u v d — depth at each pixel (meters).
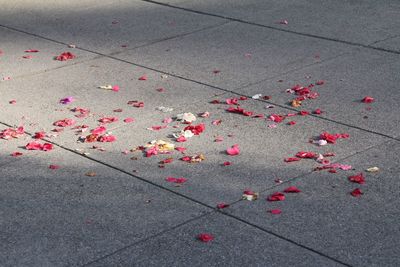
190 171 6.51
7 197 6.26
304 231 5.54
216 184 6.27
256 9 11.12
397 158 6.56
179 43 9.89
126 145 7.07
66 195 6.24
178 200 6.06
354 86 8.13
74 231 5.71
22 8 11.98
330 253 5.27
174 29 10.47
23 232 5.74
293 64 8.89
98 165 6.71
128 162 6.73
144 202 6.06
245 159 6.67
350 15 10.54
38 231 5.75
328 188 6.12
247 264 5.18
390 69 8.55
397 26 9.96
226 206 5.92
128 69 9.09
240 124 7.39
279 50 9.37
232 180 6.32
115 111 7.85
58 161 6.83
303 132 7.15
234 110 7.66
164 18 11.01
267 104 7.82
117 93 8.34
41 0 12.41
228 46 9.65
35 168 6.73
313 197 6.00
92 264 5.29
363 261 5.15
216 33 10.17
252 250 5.34
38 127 7.57
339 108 7.62
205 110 7.77
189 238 5.54
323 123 7.32
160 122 7.53
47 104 8.13
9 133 7.37
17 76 9.04
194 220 5.77
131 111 7.83
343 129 7.16
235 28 10.34
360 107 7.62
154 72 8.94
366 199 5.93
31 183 6.46
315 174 6.35
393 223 5.59
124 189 6.28
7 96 8.43
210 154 6.80
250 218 5.75
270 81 8.43
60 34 10.56
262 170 6.46
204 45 9.74
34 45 10.16
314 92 8.05
